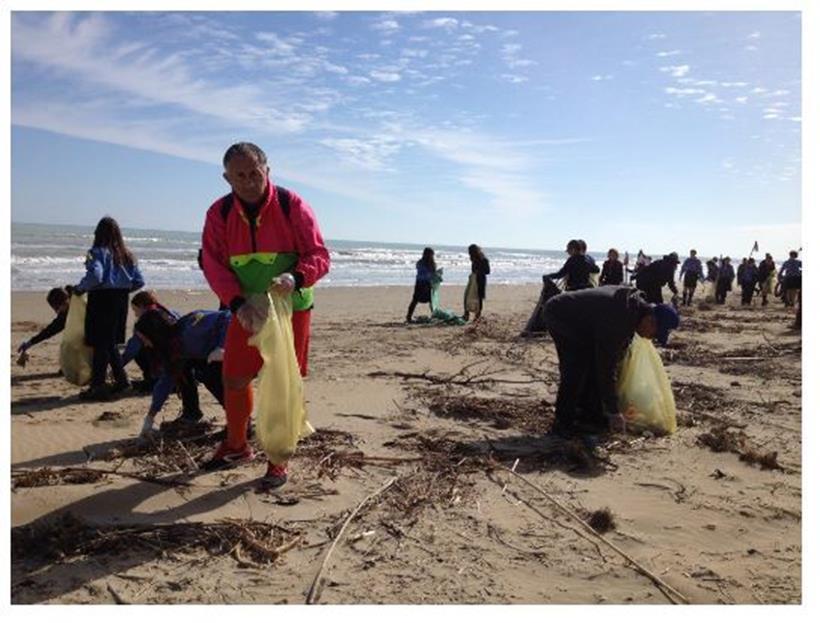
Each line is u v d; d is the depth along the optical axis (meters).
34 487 4.19
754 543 3.73
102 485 4.25
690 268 22.95
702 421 6.23
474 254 14.91
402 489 4.34
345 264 52.09
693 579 3.33
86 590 3.09
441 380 7.77
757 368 9.12
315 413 6.18
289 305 4.31
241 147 4.07
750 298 23.94
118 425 5.66
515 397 7.03
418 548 3.57
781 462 5.10
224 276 4.27
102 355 6.57
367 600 3.06
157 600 3.03
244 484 4.34
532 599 3.12
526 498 4.29
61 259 32.91
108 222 6.58
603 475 4.75
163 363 5.23
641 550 3.63
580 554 3.55
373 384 7.60
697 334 13.38
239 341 4.40
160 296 20.47
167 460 4.74
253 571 3.30
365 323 14.70
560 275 12.20
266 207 4.20
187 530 3.62
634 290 5.56
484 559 3.47
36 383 7.32
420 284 14.73
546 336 12.12
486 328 13.32
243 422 4.62
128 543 3.49
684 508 4.18
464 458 4.94
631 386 5.83
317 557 3.45
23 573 3.20
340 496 4.21
